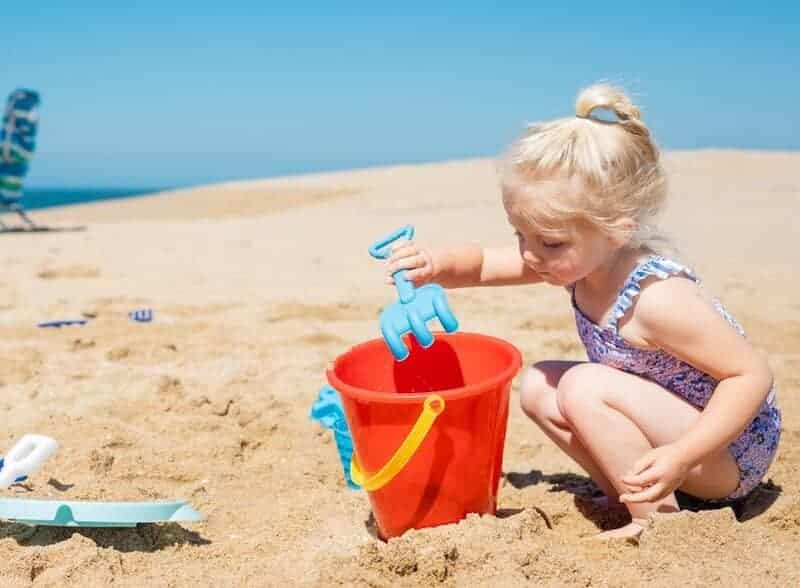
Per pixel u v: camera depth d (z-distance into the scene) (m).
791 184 9.22
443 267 1.64
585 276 1.51
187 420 1.99
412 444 1.41
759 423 1.54
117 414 2.04
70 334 2.81
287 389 2.23
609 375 1.50
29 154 7.16
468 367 1.65
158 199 14.61
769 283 3.47
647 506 1.50
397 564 1.39
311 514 1.62
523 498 1.67
